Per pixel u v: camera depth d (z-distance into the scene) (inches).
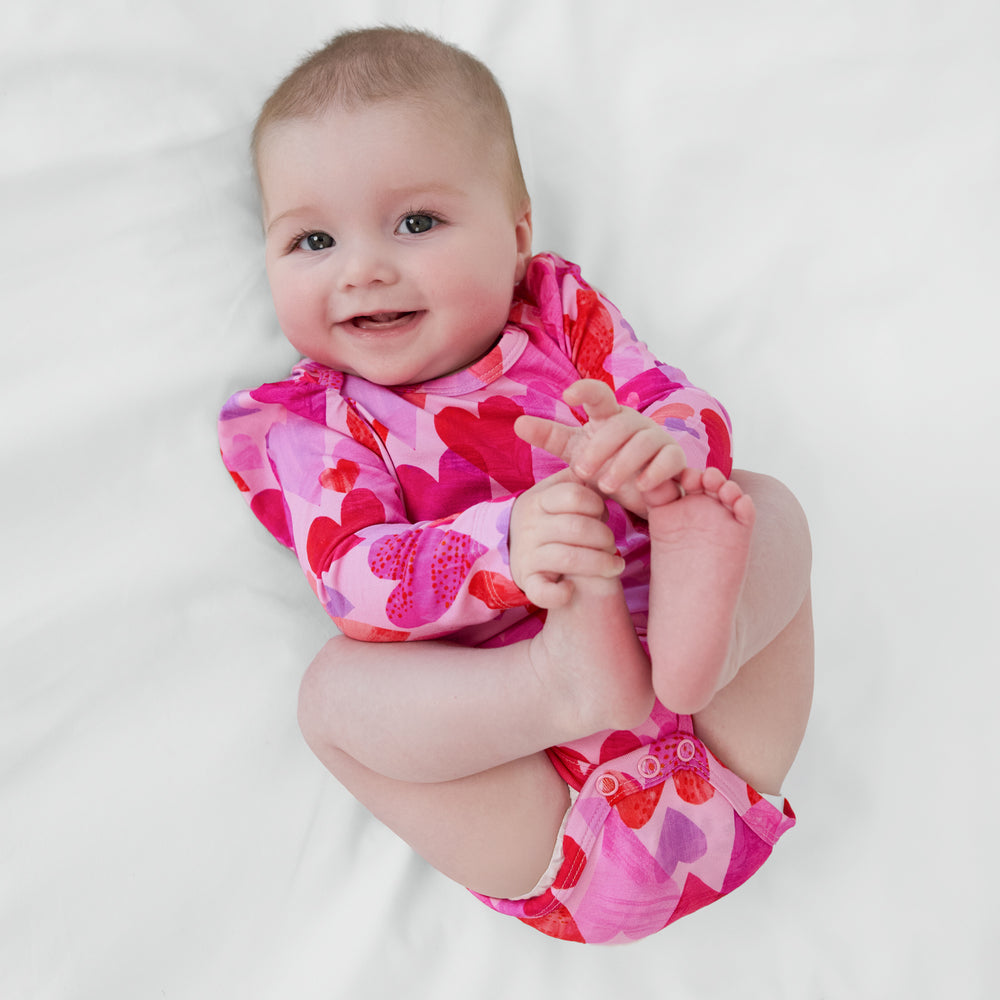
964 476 61.4
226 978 50.3
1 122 55.1
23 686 50.5
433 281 48.3
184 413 54.8
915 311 63.8
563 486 38.6
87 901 49.3
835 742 58.7
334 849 53.7
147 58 57.5
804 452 62.5
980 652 59.0
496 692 42.1
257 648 54.4
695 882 46.4
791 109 65.3
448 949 53.5
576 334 54.0
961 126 65.2
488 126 50.7
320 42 61.4
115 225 55.6
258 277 57.7
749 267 64.2
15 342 53.3
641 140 64.6
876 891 55.6
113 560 52.6
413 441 51.0
